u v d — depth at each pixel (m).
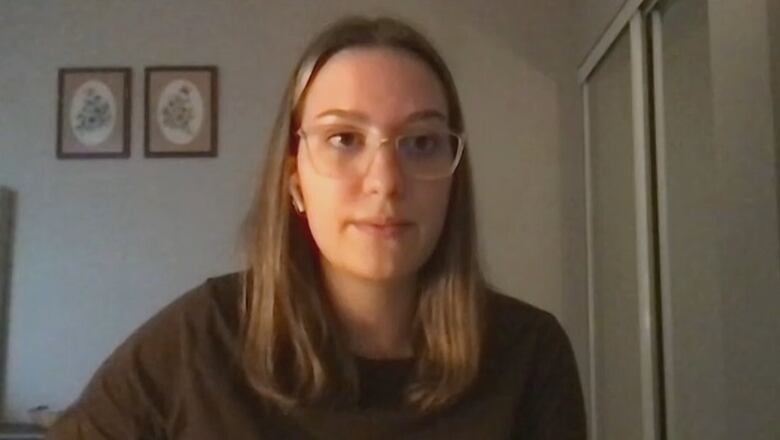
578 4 2.60
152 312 2.68
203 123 2.70
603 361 2.39
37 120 2.75
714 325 1.35
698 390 1.52
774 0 1.08
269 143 0.92
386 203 0.81
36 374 2.68
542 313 1.00
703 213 1.45
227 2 2.74
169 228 2.69
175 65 2.73
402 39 0.86
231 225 2.68
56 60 2.76
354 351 0.90
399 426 0.86
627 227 2.10
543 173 2.63
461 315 0.90
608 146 2.31
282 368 0.87
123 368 0.88
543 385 0.95
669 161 1.76
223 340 0.89
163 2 2.75
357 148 0.83
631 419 2.07
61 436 0.86
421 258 0.84
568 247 2.60
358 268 0.82
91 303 2.69
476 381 0.90
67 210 2.72
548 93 2.66
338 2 2.71
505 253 2.61
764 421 1.08
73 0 2.77
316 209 0.84
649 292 1.88
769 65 1.08
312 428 0.86
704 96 1.44
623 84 2.12
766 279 1.07
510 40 2.68
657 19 1.85
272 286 0.88
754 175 1.11
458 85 2.67
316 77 0.86
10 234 2.71
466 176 0.93
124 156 2.72
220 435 0.85
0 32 2.77
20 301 2.70
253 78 2.71
